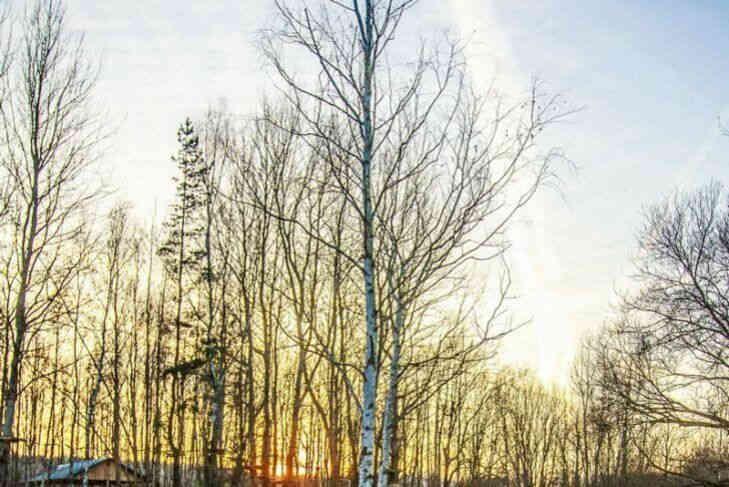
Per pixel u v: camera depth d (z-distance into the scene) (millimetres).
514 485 53938
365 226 11203
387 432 12273
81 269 24031
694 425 24484
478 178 11336
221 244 27062
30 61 20562
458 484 41188
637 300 26469
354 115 11320
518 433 54344
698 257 25859
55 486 37281
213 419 26328
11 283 22156
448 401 36906
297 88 12102
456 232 11305
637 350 25734
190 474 31844
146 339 35781
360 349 20641
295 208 18109
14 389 19172
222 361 26375
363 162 11312
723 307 25312
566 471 56781
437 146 11547
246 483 24156
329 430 20875
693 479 24750
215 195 27766
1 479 18688
